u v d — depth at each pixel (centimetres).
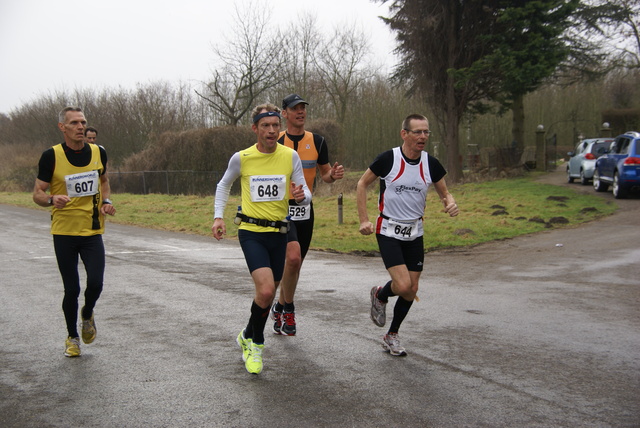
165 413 370
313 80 4297
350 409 375
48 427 351
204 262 1037
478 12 2462
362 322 602
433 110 2686
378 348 510
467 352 498
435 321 604
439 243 1239
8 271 943
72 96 4747
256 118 454
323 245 1251
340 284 817
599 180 1964
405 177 480
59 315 638
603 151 2023
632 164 1709
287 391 407
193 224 1731
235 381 427
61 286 810
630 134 1816
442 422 355
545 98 4694
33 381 430
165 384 421
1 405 386
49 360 480
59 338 548
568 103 4672
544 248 1134
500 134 4431
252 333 455
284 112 574
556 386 417
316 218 1641
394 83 3052
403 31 2611
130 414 369
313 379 431
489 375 440
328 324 594
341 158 2923
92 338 502
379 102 4281
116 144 4328
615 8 2894
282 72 3672
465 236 1295
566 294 736
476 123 4425
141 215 2038
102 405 384
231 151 3044
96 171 490
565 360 477
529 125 4638
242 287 793
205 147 3083
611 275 858
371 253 1154
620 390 410
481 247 1191
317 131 2844
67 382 428
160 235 1520
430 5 2522
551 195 1909
